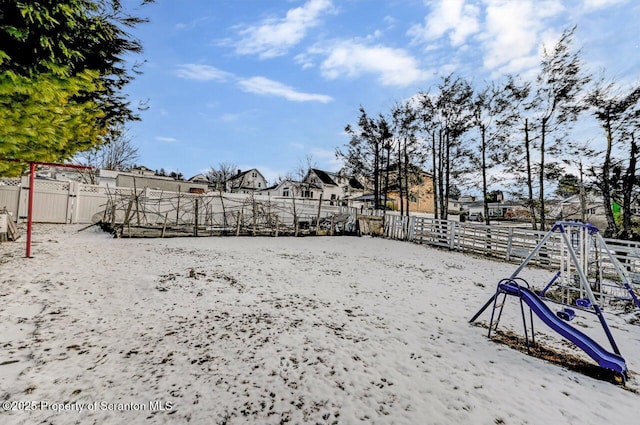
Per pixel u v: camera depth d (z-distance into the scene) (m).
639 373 2.97
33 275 4.62
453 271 7.89
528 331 3.92
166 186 23.44
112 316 3.41
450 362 2.96
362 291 5.34
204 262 6.68
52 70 3.52
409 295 5.30
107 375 2.31
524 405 2.33
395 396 2.34
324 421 2.01
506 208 35.12
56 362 2.42
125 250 7.44
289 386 2.37
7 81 2.97
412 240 14.59
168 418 1.90
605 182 13.06
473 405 2.29
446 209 18.67
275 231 13.50
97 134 5.84
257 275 5.87
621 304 5.47
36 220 11.84
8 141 3.25
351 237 15.33
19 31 3.06
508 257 10.33
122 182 21.62
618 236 12.55
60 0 3.31
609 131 12.88
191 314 3.67
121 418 1.87
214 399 2.13
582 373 2.88
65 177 27.56
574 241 6.00
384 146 21.31
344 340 3.29
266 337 3.21
